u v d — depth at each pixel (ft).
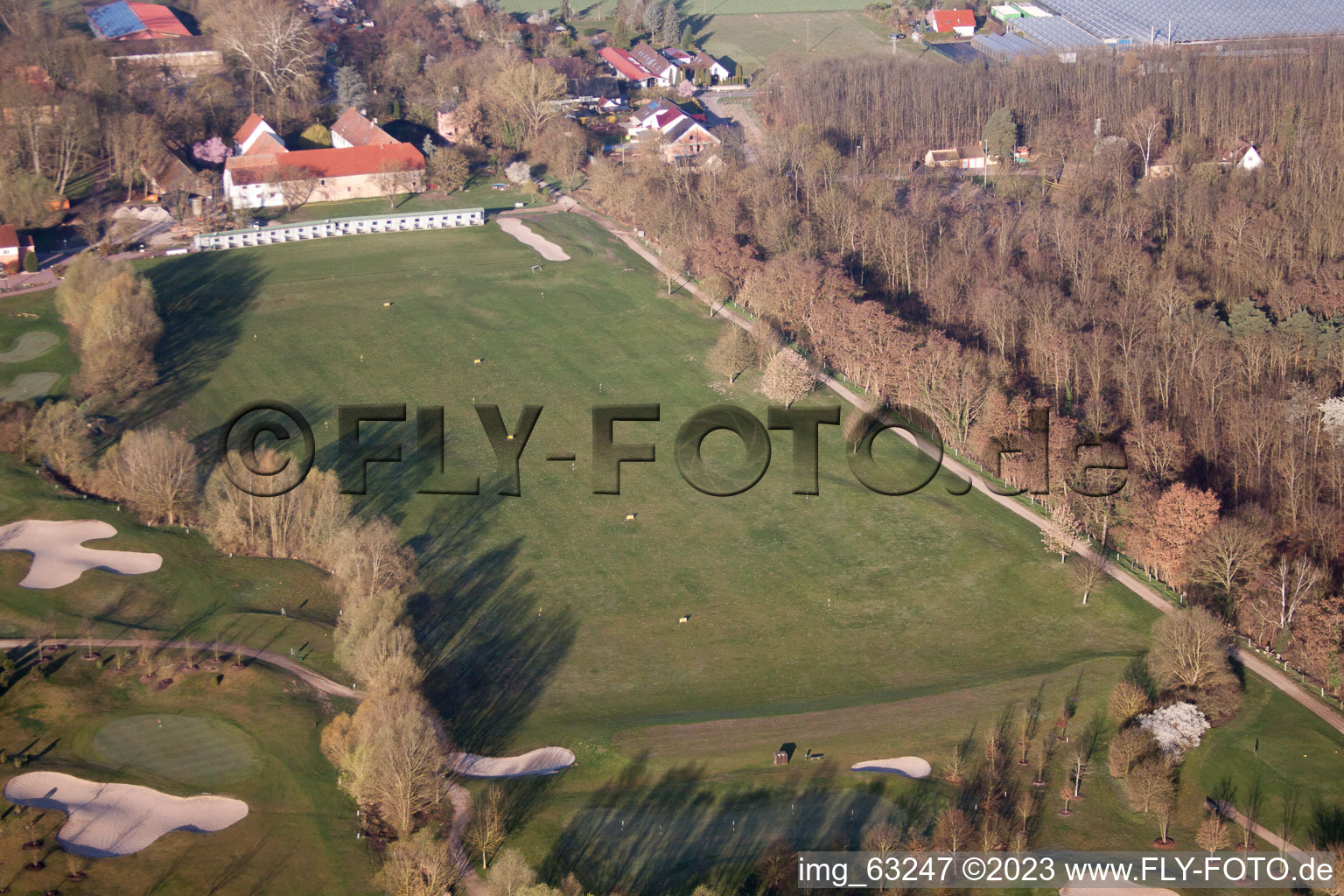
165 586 632.79
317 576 647.97
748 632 613.52
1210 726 534.78
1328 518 629.10
